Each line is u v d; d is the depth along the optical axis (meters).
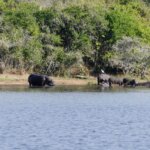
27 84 151.00
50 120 81.94
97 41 175.38
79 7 179.50
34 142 63.91
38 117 85.06
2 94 121.81
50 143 63.41
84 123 79.12
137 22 191.12
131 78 163.38
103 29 175.75
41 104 103.75
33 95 120.69
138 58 172.62
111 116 87.31
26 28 170.12
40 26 173.50
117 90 139.75
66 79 161.75
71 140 65.31
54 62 163.50
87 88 143.88
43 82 146.38
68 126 76.06
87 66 172.62
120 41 174.12
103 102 109.19
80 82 160.38
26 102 106.56
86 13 177.50
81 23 174.12
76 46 172.12
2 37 162.62
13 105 101.19
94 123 79.19
